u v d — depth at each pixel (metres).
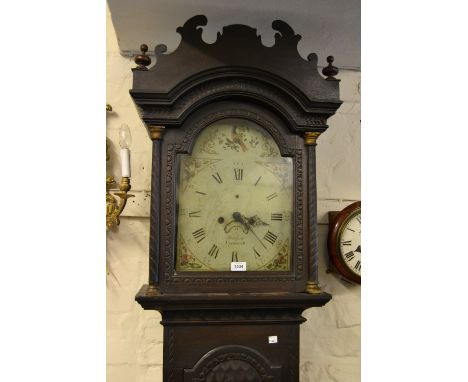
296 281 1.08
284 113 1.07
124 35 1.36
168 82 1.02
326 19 1.25
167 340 1.07
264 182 1.09
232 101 1.09
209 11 1.22
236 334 1.09
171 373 1.07
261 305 1.05
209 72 1.04
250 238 1.08
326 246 1.52
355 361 1.51
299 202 1.09
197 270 1.05
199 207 1.07
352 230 1.41
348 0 1.16
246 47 1.06
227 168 1.08
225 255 1.06
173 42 1.40
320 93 1.08
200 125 1.07
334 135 1.57
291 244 1.09
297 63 1.07
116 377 1.41
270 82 1.06
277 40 1.07
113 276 1.42
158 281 1.03
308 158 1.10
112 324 1.41
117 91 1.45
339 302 1.52
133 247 1.43
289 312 1.09
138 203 1.44
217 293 1.04
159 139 1.05
